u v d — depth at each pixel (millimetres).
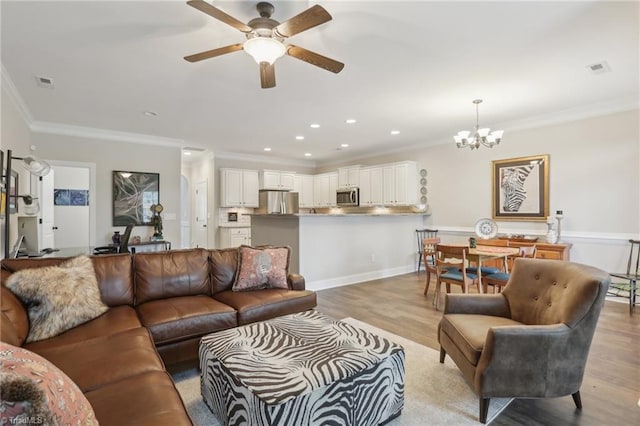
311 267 4941
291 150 7582
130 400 1284
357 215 5551
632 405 2018
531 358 1850
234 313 2621
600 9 2268
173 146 6469
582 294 1876
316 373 1600
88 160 5559
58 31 2496
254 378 1557
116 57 2934
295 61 3043
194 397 2127
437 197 6477
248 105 4305
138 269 2812
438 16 2340
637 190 4176
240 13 2266
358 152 7809
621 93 3943
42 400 709
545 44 2752
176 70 3215
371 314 3762
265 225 5582
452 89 3773
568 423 1856
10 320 1787
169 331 2316
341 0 2141
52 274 2188
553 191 4898
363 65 3131
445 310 2514
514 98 4094
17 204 3896
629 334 3117
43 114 4648
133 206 5984
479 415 1917
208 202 8125
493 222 5180
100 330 2076
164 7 2213
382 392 1793
